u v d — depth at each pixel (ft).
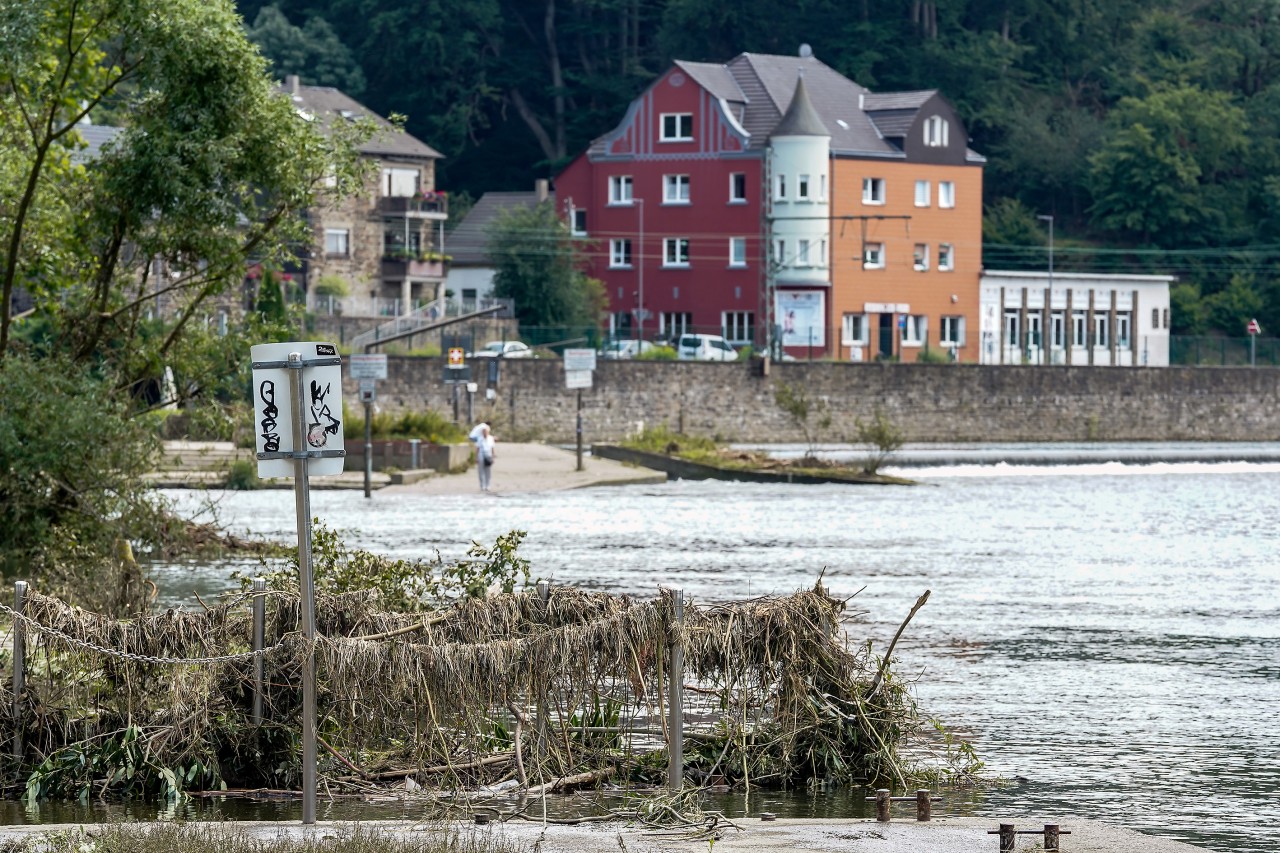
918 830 117.39
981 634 227.81
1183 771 146.00
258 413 114.42
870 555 330.75
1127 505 485.15
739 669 136.15
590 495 497.87
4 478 236.22
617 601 137.18
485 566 158.10
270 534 350.84
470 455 601.62
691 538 361.10
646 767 137.59
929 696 181.57
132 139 259.39
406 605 153.58
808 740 139.54
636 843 111.45
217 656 134.72
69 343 266.57
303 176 263.70
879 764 139.95
